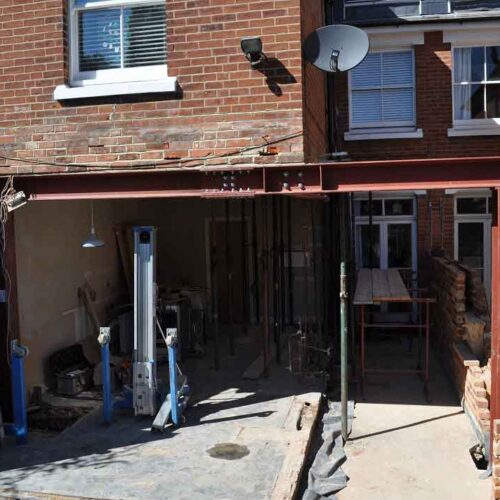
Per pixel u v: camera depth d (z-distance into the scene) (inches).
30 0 277.0
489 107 461.7
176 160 264.4
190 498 212.8
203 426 280.8
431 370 391.2
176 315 390.3
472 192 469.7
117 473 233.9
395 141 465.1
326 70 259.8
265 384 340.8
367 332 481.1
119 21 280.5
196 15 261.1
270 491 217.0
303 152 254.5
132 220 463.5
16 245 317.4
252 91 257.9
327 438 278.5
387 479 244.1
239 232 497.7
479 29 450.0
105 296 416.8
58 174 262.1
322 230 441.1
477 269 474.9
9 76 280.4
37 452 257.8
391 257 490.0
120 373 354.3
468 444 275.7
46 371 343.6
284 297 479.2
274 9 254.8
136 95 267.6
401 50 465.7
